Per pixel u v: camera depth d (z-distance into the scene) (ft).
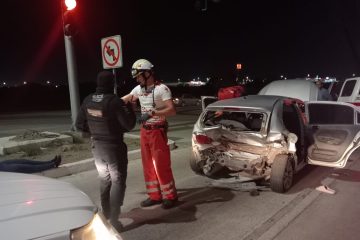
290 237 13.17
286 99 20.15
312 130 20.43
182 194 18.06
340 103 21.07
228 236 13.24
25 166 17.61
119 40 25.09
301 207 16.19
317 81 34.45
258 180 19.79
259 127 19.25
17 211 6.25
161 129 15.53
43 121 58.75
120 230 13.61
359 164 23.98
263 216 15.14
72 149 27.27
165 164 15.74
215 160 19.13
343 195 17.88
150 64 15.06
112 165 13.01
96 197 17.69
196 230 13.79
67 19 30.17
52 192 7.44
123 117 12.62
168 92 15.20
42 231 5.93
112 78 12.97
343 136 19.56
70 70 32.45
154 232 13.61
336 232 13.61
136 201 17.04
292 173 18.65
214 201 17.01
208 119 20.36
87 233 6.51
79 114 13.43
